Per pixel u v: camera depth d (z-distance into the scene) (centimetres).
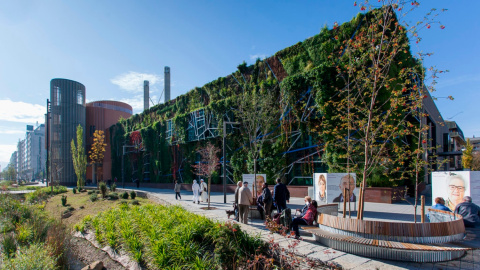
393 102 727
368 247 611
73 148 4066
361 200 728
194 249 726
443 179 956
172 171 3791
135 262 835
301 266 571
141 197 2380
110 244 1009
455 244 622
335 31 2023
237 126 2736
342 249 651
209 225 806
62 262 950
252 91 2564
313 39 2155
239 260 630
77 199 2508
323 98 1881
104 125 6500
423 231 605
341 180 1264
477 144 8075
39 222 1280
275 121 2314
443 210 818
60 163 5741
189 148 3472
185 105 3750
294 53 2302
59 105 5888
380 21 711
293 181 2178
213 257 691
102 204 2061
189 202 1858
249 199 1023
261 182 1759
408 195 1914
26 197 3073
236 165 2659
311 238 790
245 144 2591
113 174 5541
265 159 2297
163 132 4028
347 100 863
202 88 3434
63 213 2009
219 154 2977
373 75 760
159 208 1278
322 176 1281
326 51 2055
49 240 1007
